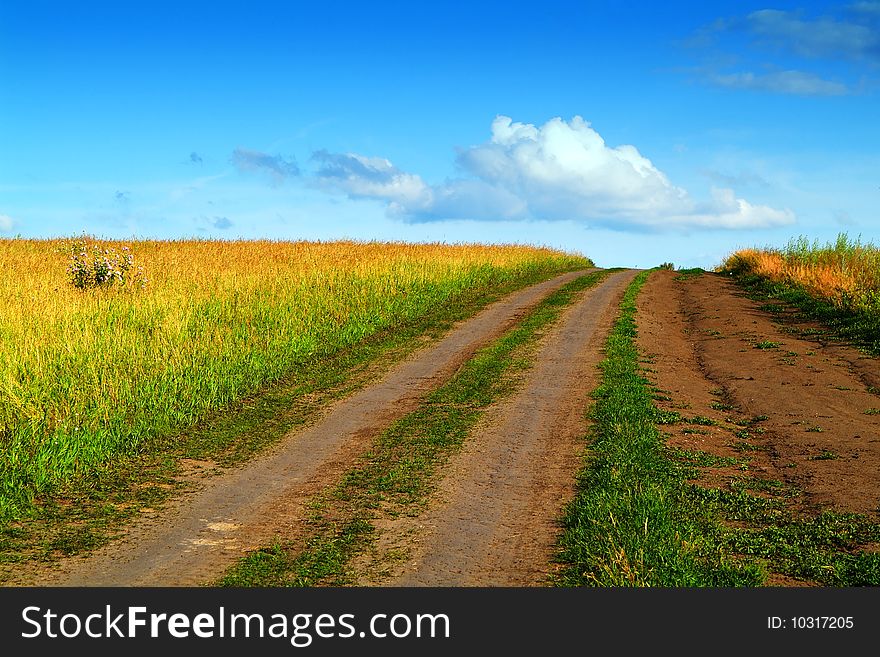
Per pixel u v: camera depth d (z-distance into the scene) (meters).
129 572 6.74
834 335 18.80
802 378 14.72
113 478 9.42
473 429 11.73
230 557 7.08
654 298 28.34
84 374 11.98
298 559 7.01
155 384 12.44
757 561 6.79
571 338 19.61
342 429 12.00
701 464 9.84
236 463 10.27
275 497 8.86
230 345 15.45
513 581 6.42
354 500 8.70
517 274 35.34
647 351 18.00
